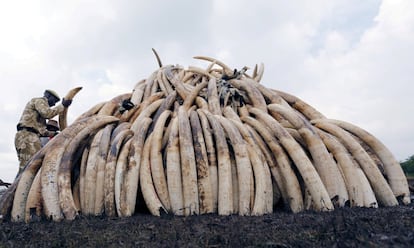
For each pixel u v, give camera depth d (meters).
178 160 7.65
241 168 7.45
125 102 10.15
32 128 9.66
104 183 7.62
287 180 7.72
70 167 7.88
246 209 7.05
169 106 9.88
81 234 5.38
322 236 4.56
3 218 7.37
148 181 7.64
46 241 5.06
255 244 4.46
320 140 8.08
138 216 7.09
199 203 7.31
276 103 10.46
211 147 7.91
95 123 9.02
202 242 4.67
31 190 7.57
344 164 8.05
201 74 12.79
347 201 7.52
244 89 10.80
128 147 8.05
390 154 8.83
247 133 8.25
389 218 5.52
